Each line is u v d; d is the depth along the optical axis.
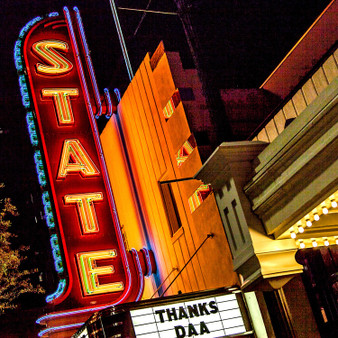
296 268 11.48
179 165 14.95
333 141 9.39
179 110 14.87
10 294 20.98
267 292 12.20
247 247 11.40
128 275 14.92
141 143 17.28
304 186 10.23
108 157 20.20
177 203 15.16
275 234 11.41
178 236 15.16
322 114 9.44
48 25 17.97
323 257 12.20
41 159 15.71
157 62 16.06
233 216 11.88
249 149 12.00
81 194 15.49
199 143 14.21
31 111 16.31
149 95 16.58
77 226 15.22
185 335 11.45
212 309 11.98
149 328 11.24
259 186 11.31
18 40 17.17
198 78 15.41
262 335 11.99
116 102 18.98
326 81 12.84
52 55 17.38
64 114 16.52
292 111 13.77
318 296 12.02
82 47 18.03
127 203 18.64
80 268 14.61
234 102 15.30
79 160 16.02
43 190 15.41
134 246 18.22
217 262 13.26
